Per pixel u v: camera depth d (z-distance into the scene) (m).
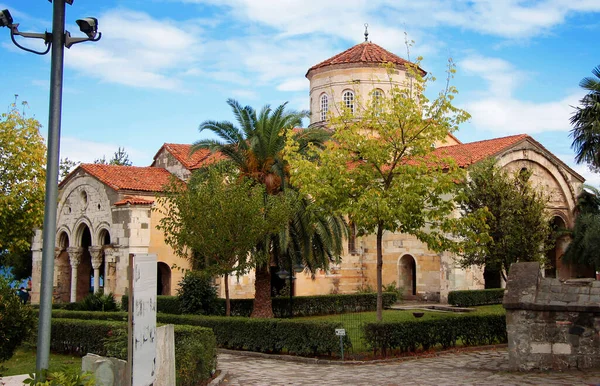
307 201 27.72
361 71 44.09
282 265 29.23
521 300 14.39
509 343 14.61
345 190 21.97
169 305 31.53
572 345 14.00
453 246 22.44
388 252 41.94
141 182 39.16
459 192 23.09
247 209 24.95
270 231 26.11
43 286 9.85
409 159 22.80
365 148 21.88
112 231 37.62
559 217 43.72
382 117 22.42
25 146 32.16
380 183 23.20
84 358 10.45
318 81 45.72
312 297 34.41
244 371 17.45
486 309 34.81
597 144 26.39
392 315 32.66
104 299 34.22
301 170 22.25
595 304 13.79
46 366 9.74
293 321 20.47
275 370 17.61
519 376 13.80
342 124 22.94
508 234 25.81
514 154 40.16
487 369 15.80
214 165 27.38
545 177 42.59
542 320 14.30
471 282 38.09
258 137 27.48
